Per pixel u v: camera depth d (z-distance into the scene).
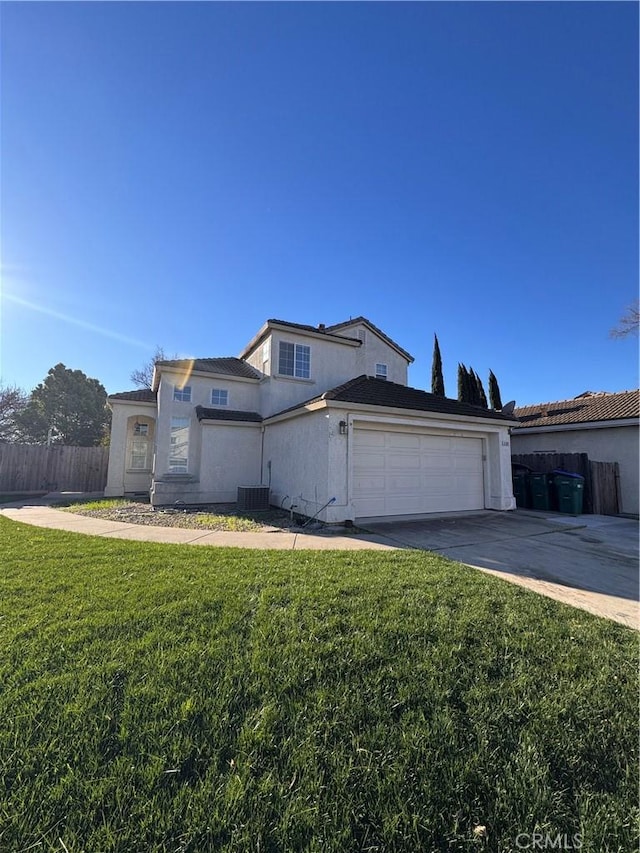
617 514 12.40
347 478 9.42
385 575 4.87
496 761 1.98
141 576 4.75
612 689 2.60
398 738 2.11
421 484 10.89
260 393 15.30
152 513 11.16
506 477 12.10
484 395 27.03
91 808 1.66
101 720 2.16
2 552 5.93
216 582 4.52
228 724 2.18
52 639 3.08
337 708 2.33
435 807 1.72
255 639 3.12
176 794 1.73
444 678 2.66
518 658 2.97
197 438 14.12
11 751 1.93
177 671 2.65
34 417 30.72
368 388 10.96
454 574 4.98
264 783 1.79
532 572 5.59
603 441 13.77
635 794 1.82
